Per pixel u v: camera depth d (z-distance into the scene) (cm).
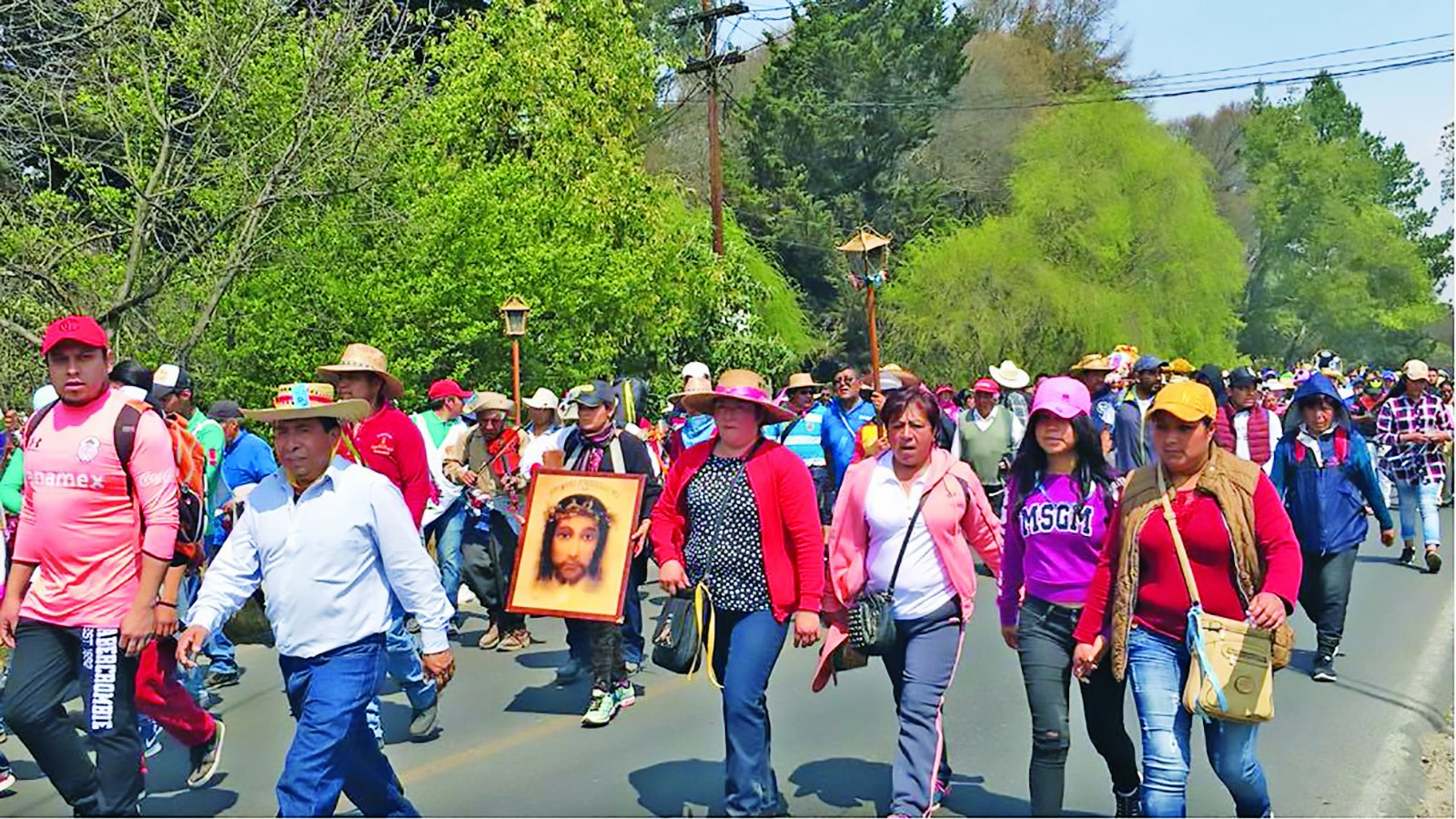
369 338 1662
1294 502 833
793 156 4612
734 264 3034
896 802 500
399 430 685
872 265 1669
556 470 753
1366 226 6806
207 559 830
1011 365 1235
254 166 1365
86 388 504
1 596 591
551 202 2008
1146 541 465
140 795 539
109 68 1323
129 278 1245
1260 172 7019
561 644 987
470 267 1767
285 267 1524
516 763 664
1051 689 511
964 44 4916
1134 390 1290
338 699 454
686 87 4794
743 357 2928
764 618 537
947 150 5206
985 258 4203
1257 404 1236
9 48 1165
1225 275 4491
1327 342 7006
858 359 4603
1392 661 888
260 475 836
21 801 623
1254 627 448
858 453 1042
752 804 523
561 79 2325
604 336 2109
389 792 484
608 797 606
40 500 503
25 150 1318
